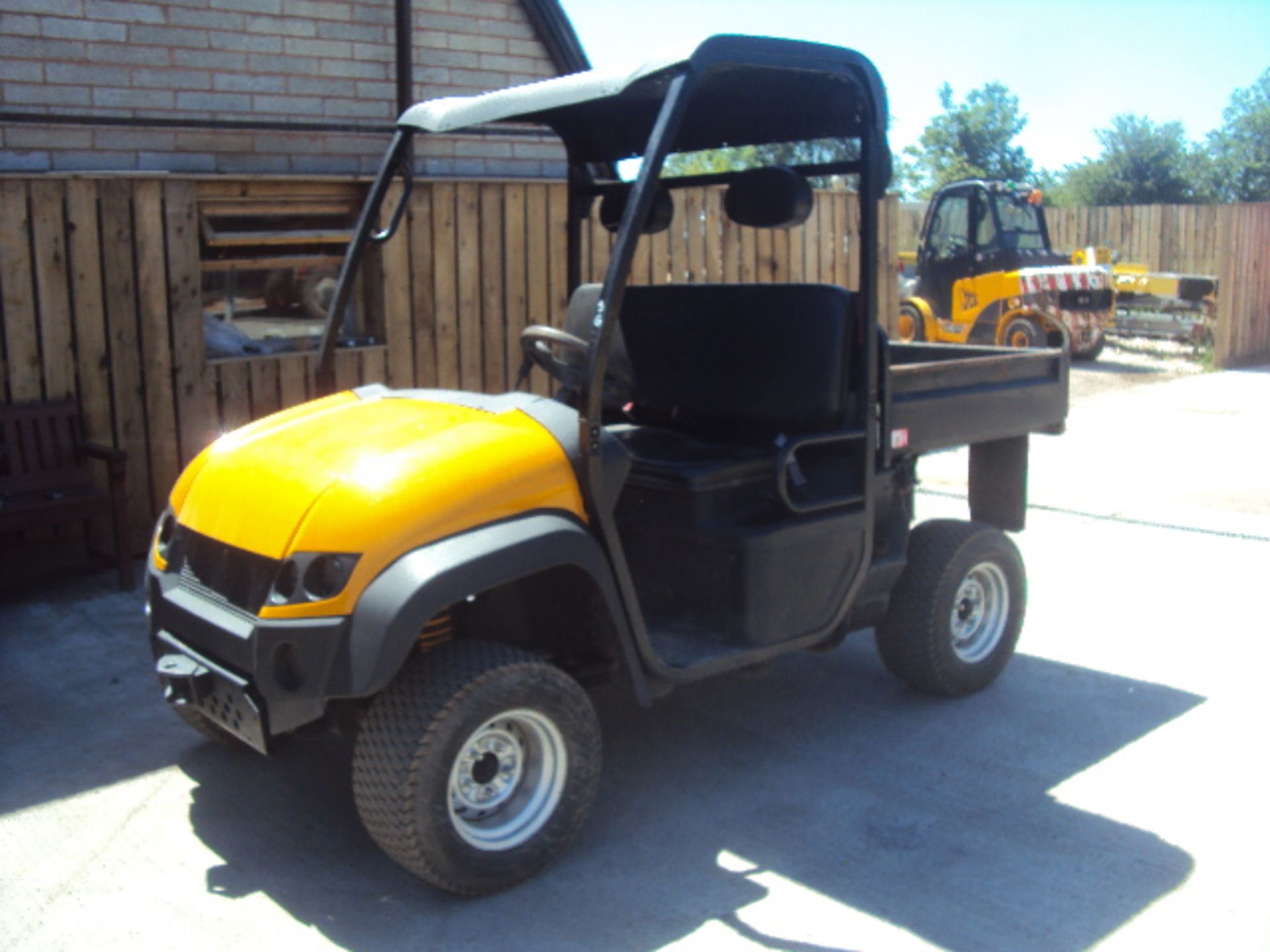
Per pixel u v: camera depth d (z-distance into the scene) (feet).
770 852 11.80
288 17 24.61
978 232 49.57
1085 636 17.66
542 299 26.25
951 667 15.11
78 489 19.70
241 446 12.16
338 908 10.89
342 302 14.08
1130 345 54.85
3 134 21.48
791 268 30.96
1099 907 10.78
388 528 10.30
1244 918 10.57
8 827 12.32
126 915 10.78
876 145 12.67
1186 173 120.78
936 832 12.14
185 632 11.43
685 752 13.99
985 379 15.35
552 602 12.46
